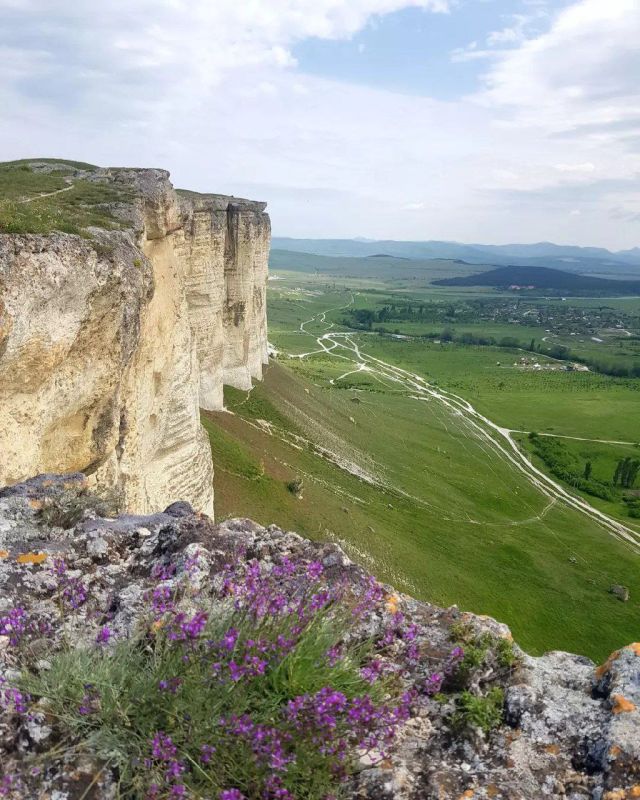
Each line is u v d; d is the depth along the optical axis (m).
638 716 5.10
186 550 7.17
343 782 4.57
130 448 23.81
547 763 4.95
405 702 5.09
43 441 18.22
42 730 4.53
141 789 4.13
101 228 21.52
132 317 19.97
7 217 16.45
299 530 42.16
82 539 7.61
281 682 4.83
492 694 5.60
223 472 44.50
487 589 49.00
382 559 44.72
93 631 5.89
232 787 4.23
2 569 6.68
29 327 15.43
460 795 4.57
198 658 4.77
